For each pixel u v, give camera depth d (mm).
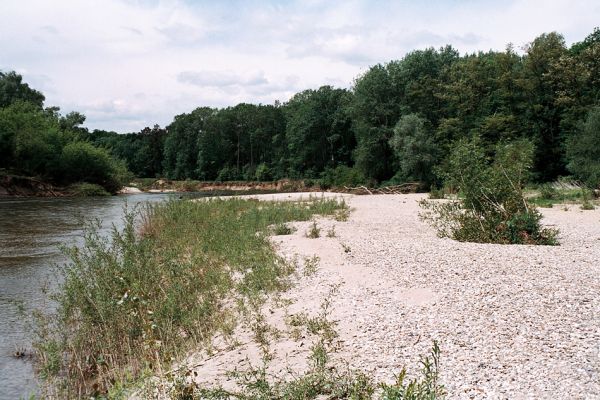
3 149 55469
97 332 8469
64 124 87000
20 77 83562
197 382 6516
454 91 58062
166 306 8773
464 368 5805
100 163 63406
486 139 52062
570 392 5008
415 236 17328
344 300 9398
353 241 16094
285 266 12531
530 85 50438
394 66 66375
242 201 33250
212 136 112688
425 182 54688
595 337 6523
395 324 7707
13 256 17281
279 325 8508
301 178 85250
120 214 31562
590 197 32500
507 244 15148
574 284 9242
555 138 50875
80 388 7133
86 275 9500
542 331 6867
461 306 8320
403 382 5543
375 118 63312
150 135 130875
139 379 6273
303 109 88250
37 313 9375
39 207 37531
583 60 48625
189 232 19453
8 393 7109
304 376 6059
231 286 11344
